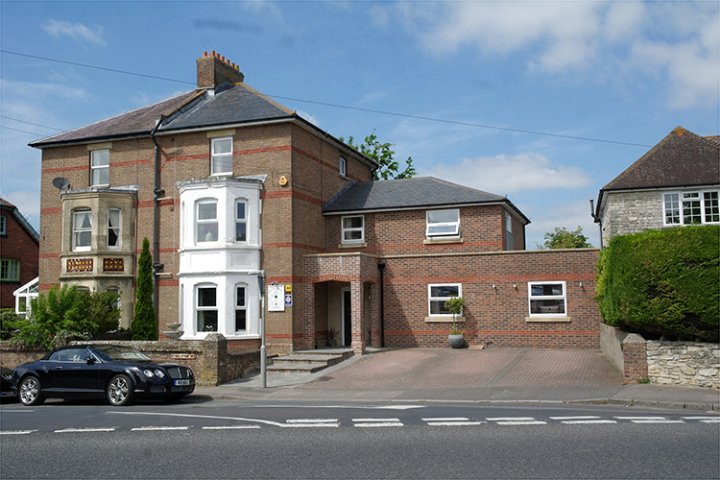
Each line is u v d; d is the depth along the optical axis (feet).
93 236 87.51
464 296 84.43
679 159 89.10
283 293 80.59
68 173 94.07
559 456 29.04
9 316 87.04
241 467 28.22
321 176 93.20
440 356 75.05
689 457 28.63
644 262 53.57
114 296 79.05
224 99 95.09
